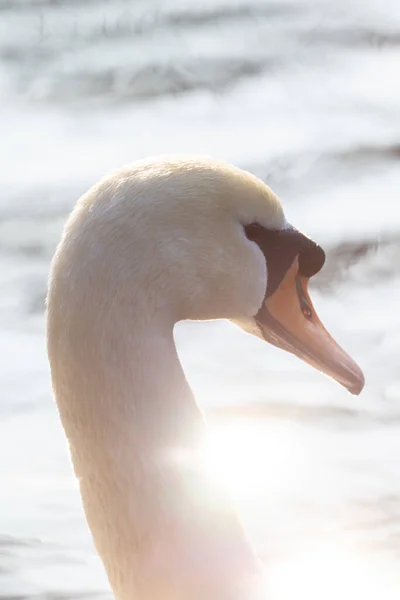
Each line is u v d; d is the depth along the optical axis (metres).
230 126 21.98
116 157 20.62
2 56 27.31
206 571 5.80
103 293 5.68
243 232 6.14
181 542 5.80
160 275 5.76
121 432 5.77
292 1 30.36
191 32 28.55
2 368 12.92
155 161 5.94
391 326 14.00
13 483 10.37
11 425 11.53
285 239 6.32
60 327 5.73
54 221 17.59
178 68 25.47
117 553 5.88
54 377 5.80
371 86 24.09
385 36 27.47
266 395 12.11
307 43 27.22
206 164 6.02
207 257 5.95
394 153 19.84
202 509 5.84
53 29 29.20
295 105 23.05
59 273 5.75
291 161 19.67
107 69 25.80
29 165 20.27
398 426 11.34
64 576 8.93
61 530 9.59
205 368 12.89
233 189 6.06
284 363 12.91
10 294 15.09
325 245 16.36
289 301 6.45
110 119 22.89
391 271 15.75
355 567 8.98
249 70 25.59
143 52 27.06
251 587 5.85
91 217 5.73
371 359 13.01
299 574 8.88
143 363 5.73
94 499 5.88
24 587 8.78
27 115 23.41
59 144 21.45
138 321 5.72
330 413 11.66
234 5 30.50
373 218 17.20
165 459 5.81
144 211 5.75
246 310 6.28
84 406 5.76
